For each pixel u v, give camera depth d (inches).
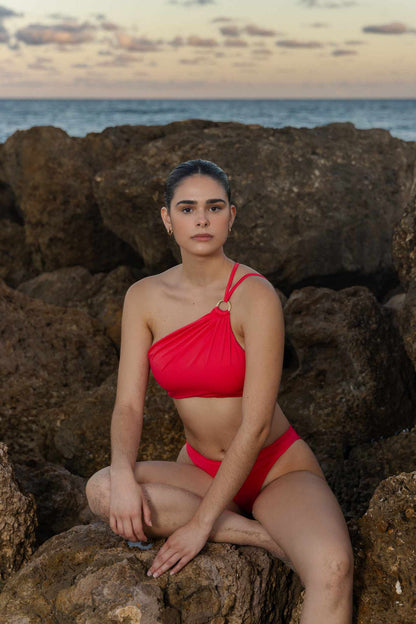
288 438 100.9
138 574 87.8
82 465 159.2
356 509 142.1
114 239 256.2
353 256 217.0
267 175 213.3
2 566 103.0
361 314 165.0
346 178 220.5
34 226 258.2
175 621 84.2
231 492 90.7
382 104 4650.6
